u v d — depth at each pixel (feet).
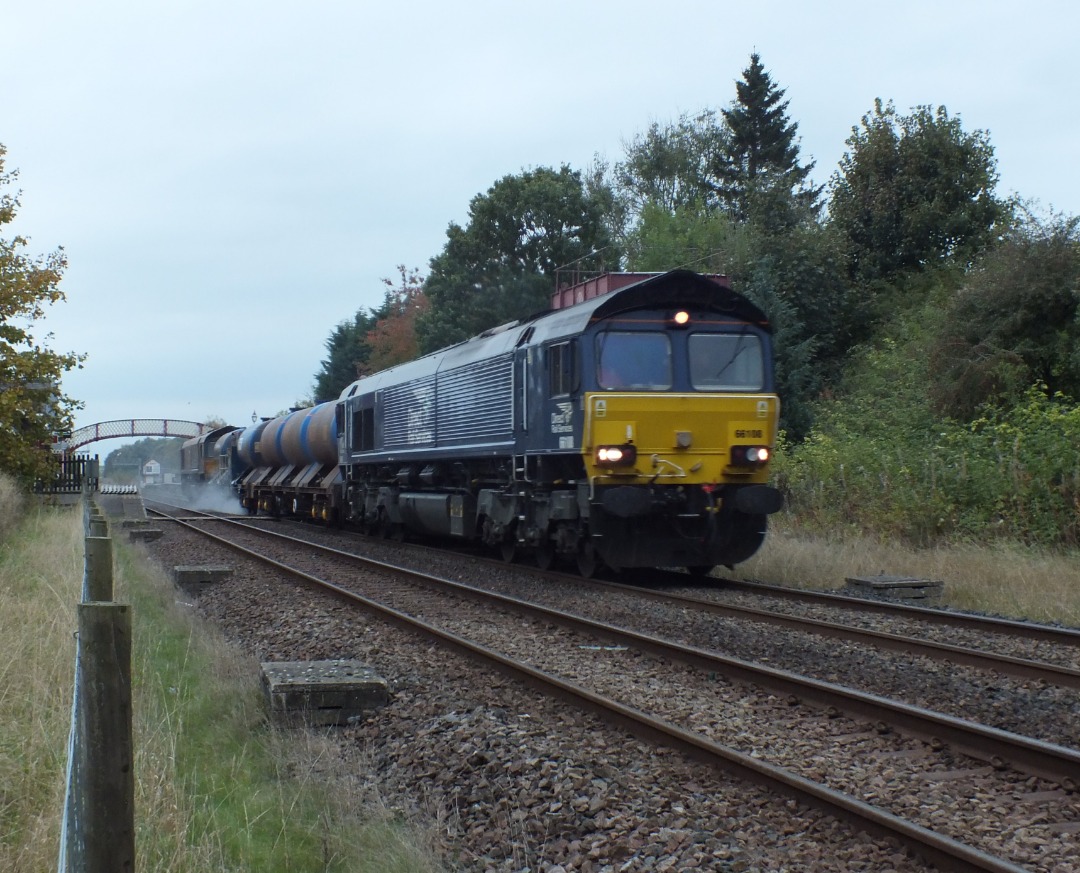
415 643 34.24
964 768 20.57
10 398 76.43
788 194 124.47
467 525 61.82
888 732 22.99
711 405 46.55
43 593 35.17
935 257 116.47
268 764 21.42
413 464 72.33
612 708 23.54
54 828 15.11
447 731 23.07
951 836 16.71
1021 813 17.93
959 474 59.77
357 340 230.89
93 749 10.02
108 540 20.45
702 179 169.37
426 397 67.62
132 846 10.19
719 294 47.44
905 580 45.60
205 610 43.55
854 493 64.54
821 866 15.67
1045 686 27.68
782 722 24.13
